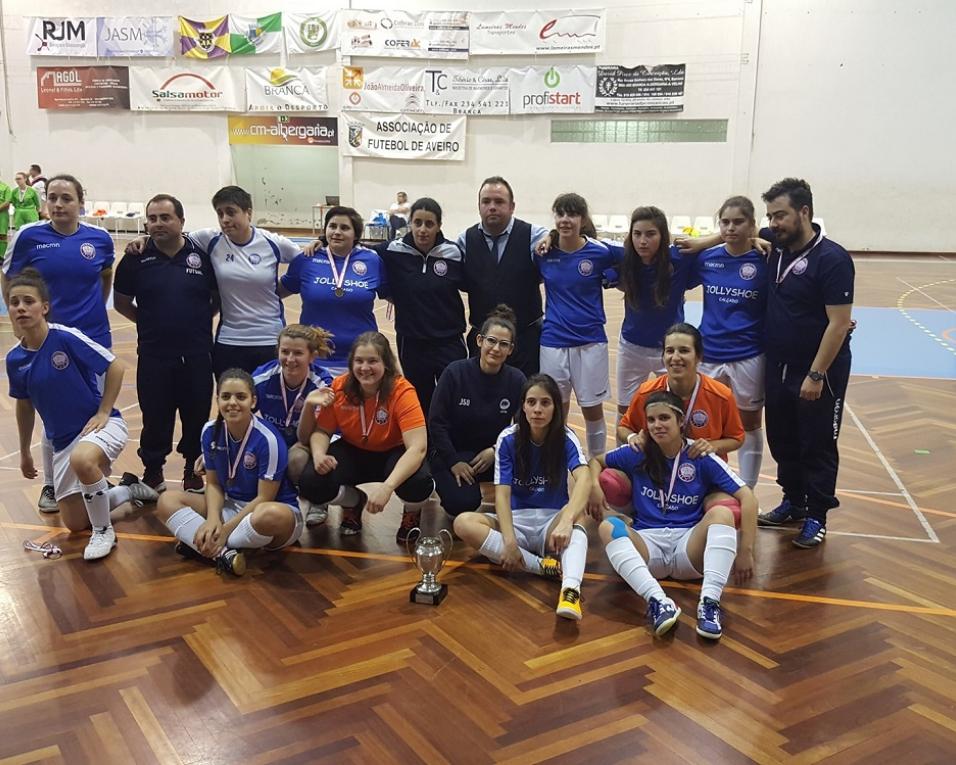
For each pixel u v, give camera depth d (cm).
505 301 436
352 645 284
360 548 371
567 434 348
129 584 329
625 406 444
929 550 369
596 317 429
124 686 258
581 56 1645
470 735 234
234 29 1712
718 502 328
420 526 399
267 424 357
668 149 1653
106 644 283
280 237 430
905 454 500
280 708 247
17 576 335
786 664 275
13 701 249
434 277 433
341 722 240
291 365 373
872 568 351
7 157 1823
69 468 367
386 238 1686
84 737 233
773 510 407
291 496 365
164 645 283
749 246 393
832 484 374
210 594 322
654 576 335
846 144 1609
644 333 425
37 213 1204
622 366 440
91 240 416
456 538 384
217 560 340
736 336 395
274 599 318
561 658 277
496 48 1661
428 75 1691
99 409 369
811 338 368
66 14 1748
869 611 312
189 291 414
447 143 1714
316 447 366
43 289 352
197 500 360
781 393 383
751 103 1609
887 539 381
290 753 226
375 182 1759
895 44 1557
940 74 1555
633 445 344
